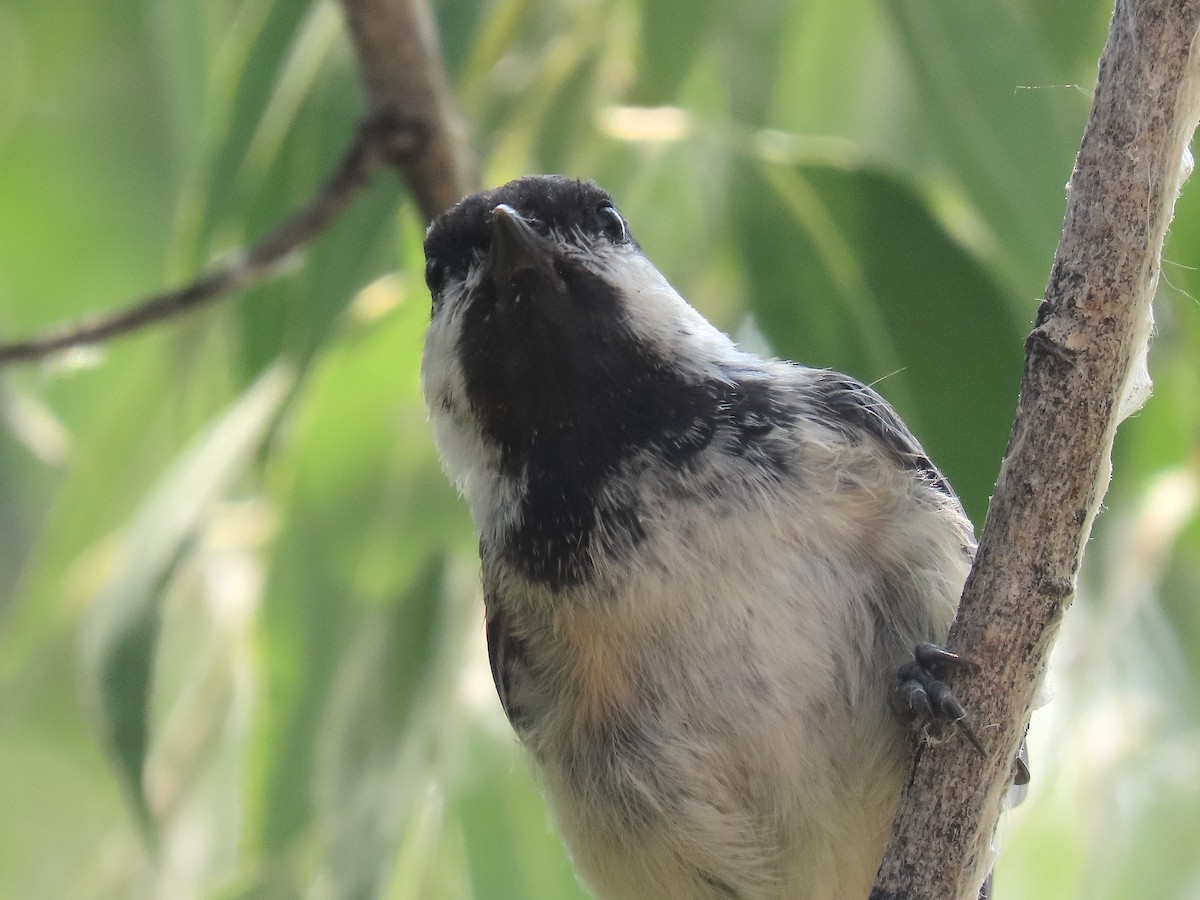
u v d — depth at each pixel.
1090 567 6.34
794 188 6.35
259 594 6.54
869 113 7.58
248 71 6.10
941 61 5.91
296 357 6.06
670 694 4.63
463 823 6.70
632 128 6.38
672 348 4.78
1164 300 6.29
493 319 4.83
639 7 6.26
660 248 6.84
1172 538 6.81
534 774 5.29
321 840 6.27
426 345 5.17
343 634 6.43
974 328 6.11
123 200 8.43
